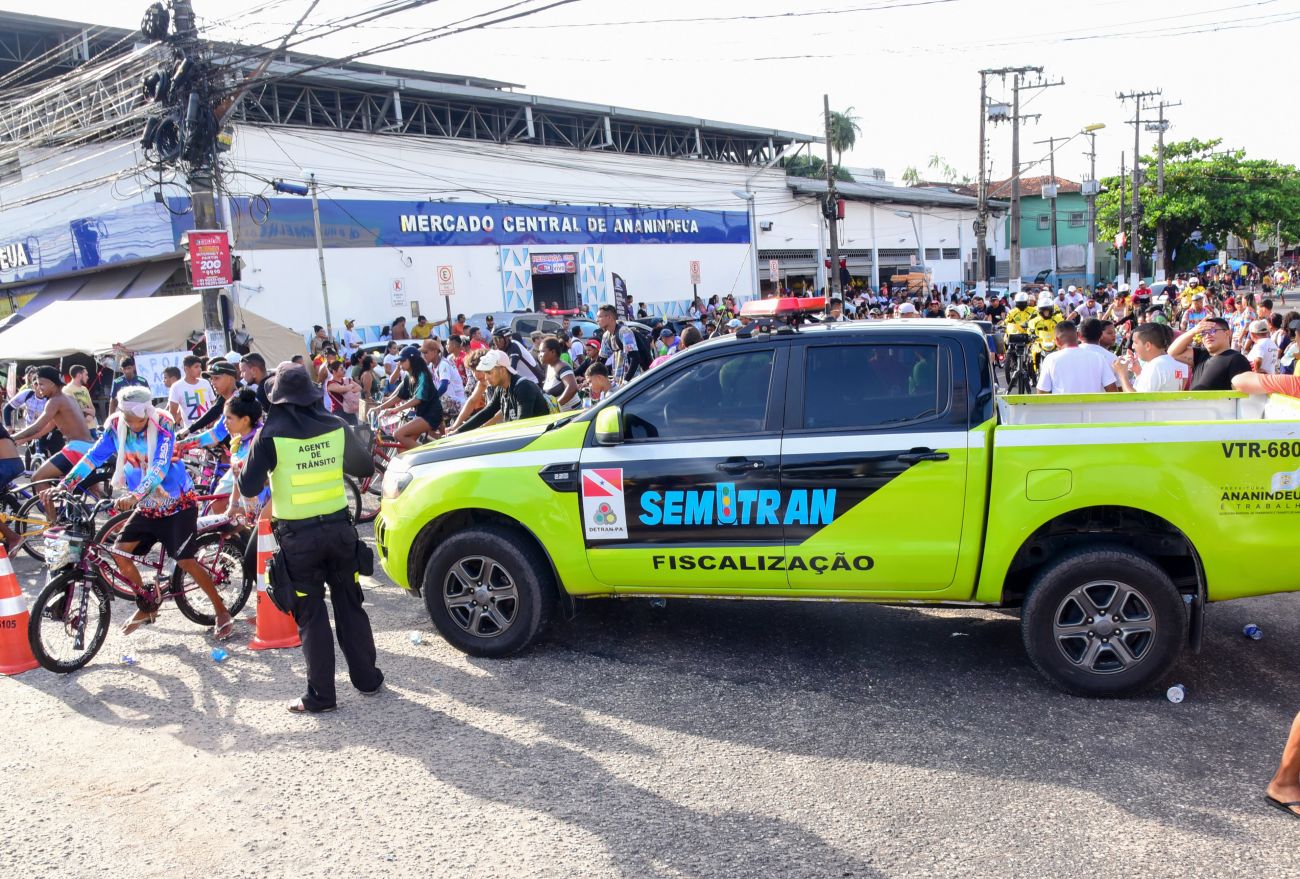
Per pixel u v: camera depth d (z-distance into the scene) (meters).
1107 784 3.94
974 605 4.94
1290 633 5.57
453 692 5.17
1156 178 55.44
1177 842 3.51
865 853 3.53
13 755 4.67
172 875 3.58
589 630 6.03
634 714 4.80
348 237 27.20
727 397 5.16
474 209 31.03
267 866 3.61
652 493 5.16
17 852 3.77
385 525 5.77
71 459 8.75
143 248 23.48
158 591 6.36
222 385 8.18
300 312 25.84
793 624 6.02
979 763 4.16
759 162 45.03
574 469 5.27
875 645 5.62
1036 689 4.91
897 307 32.19
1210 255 62.16
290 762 4.46
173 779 4.34
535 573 5.45
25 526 8.67
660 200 38.88
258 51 13.56
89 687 5.53
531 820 3.86
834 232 32.00
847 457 4.87
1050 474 4.62
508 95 31.64
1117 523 4.79
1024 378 16.27
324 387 12.05
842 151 61.06
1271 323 13.39
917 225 53.78
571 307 35.09
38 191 26.38
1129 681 4.67
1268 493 4.50
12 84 26.59
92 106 16.12
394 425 10.23
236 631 6.39
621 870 3.48
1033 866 3.40
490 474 5.41
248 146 24.52
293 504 4.83
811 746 4.39
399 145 28.75
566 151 34.62
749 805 3.90
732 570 5.09
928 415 4.85
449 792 4.11
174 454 6.20
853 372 5.01
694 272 37.19
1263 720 4.46
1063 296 26.25
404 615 6.52
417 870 3.54
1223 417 5.90
